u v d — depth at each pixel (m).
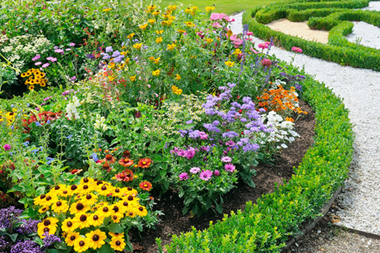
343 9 14.24
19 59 6.97
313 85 6.95
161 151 4.32
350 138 5.23
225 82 5.68
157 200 3.88
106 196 3.22
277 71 6.82
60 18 7.33
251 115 4.50
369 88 7.68
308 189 3.92
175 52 5.25
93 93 4.87
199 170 3.61
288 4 15.37
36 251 2.52
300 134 5.60
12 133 3.62
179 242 2.97
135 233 3.40
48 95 5.76
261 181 4.43
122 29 7.21
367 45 10.87
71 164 3.94
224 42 6.79
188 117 4.39
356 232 3.93
